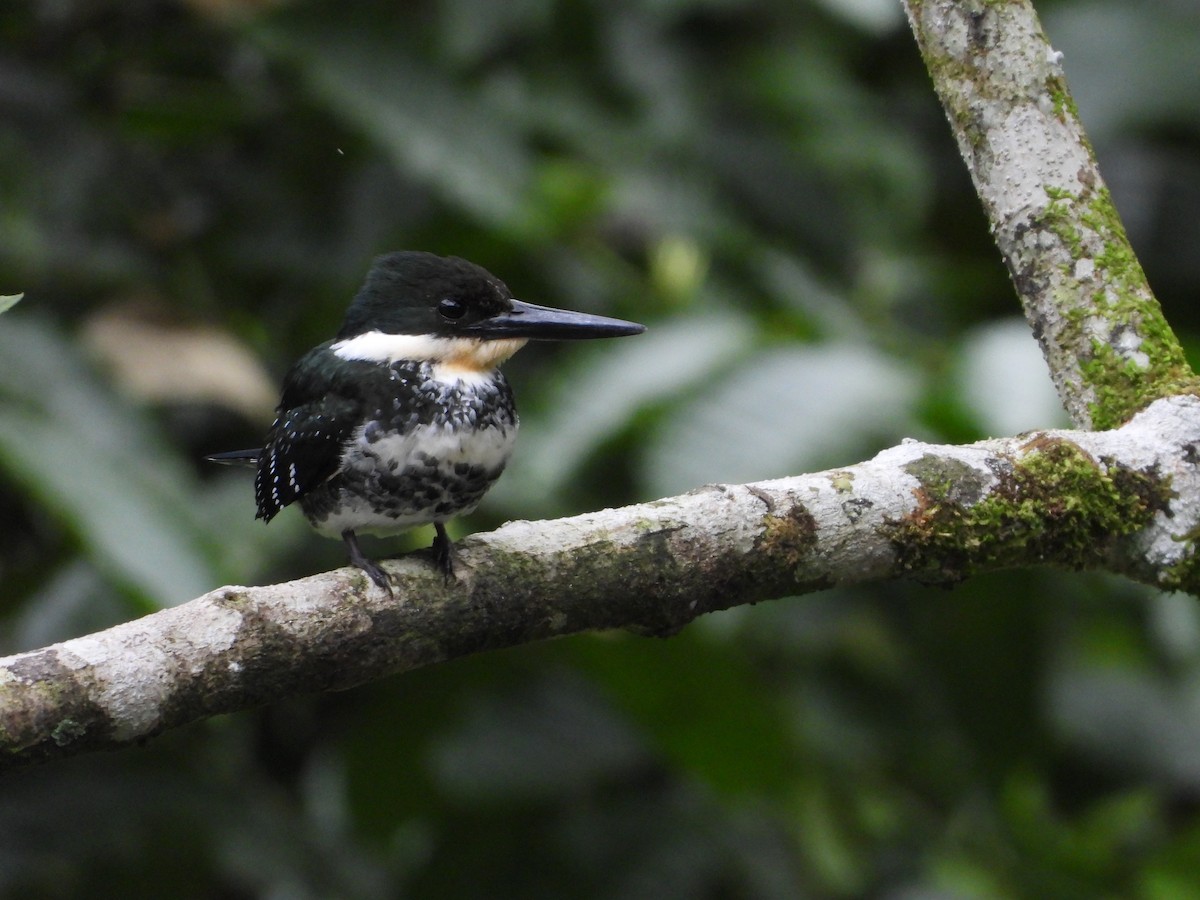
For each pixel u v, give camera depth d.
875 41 11.62
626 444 8.55
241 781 9.49
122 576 7.04
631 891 9.77
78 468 7.33
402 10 9.92
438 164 8.77
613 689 9.00
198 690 4.51
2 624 8.91
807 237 10.53
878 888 10.09
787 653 10.05
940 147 12.13
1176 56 10.90
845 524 5.27
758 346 8.20
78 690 4.30
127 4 9.76
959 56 5.80
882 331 9.79
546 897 9.83
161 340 8.38
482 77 9.95
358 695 9.91
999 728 9.53
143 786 8.99
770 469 7.52
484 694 10.23
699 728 9.02
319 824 10.06
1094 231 5.73
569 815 10.04
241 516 8.19
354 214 9.88
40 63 9.72
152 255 9.54
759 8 10.75
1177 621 10.27
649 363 8.11
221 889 9.80
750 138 10.48
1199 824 11.15
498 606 4.98
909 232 11.12
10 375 7.78
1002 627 9.45
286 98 9.88
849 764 10.25
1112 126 10.89
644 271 10.64
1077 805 11.45
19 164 9.20
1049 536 5.42
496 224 8.71
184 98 9.70
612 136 9.99
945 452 5.46
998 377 7.78
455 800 9.95
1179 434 5.55
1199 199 12.07
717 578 5.18
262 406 8.34
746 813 10.14
